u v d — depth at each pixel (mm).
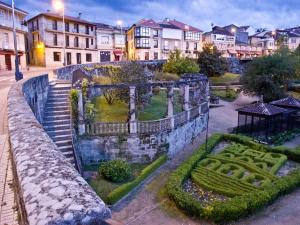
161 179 17031
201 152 20000
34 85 17172
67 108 20203
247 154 20672
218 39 85125
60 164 3117
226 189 15273
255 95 42219
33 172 2891
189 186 16172
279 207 14141
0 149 7086
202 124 26906
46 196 2359
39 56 54281
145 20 73188
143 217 13195
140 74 23281
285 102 30438
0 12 40406
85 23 59625
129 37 74625
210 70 54844
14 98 9688
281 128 27734
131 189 15508
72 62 57750
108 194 14391
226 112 36281
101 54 65562
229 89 47625
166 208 13969
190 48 77875
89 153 18438
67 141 17188
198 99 26609
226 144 23531
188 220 13008
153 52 70938
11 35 42594
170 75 44188
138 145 18969
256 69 40844
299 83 51719
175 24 77312
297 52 54969
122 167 16109
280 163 19125
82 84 19141
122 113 22609
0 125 9859
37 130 4992
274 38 92562
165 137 19719
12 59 42969
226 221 12766
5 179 5039
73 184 2568
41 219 2066
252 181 16609
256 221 12914
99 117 21172
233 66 67438
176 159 20219
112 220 2203
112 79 24328
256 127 26297
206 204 13969
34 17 53969
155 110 25156
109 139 18547
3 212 3906
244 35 96125
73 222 2057
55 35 54094
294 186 15781
